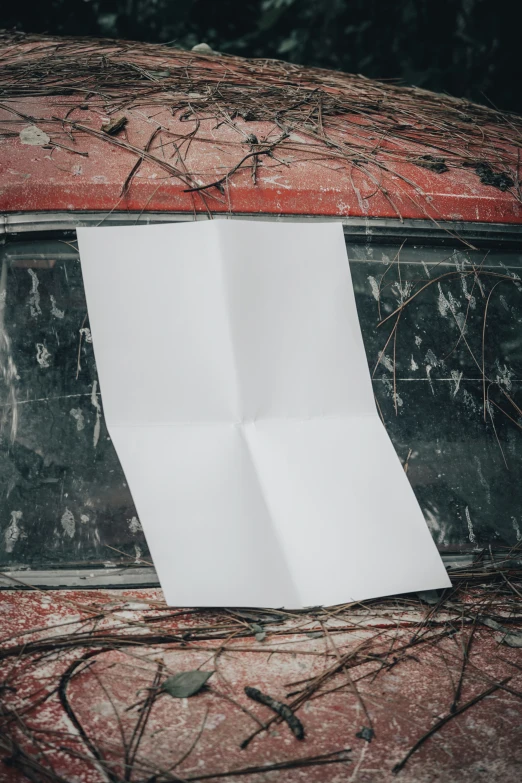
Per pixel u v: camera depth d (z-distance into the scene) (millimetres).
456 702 1453
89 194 1954
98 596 1759
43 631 1628
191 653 1592
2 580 1758
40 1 7047
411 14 6879
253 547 1807
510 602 1859
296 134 2332
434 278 2068
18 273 1900
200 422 1890
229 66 3080
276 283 1979
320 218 2043
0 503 1799
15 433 1827
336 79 3195
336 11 6906
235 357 1907
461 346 2037
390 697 1462
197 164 2070
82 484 1816
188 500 1826
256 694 1442
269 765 1261
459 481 1963
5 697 1420
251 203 2012
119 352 1895
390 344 2010
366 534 1865
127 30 7125
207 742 1314
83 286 1921
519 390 2043
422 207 2105
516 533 1966
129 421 1867
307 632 1686
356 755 1290
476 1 6805
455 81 7086
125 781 1221
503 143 2623
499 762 1281
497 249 2139
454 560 1920
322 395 1962
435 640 1689
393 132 2510
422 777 1242
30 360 1864
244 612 1755
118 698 1429
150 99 2486
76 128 2209
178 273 1939
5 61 2938
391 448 1946
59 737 1315
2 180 1946
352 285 2023
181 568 1774
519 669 1589
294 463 1890
